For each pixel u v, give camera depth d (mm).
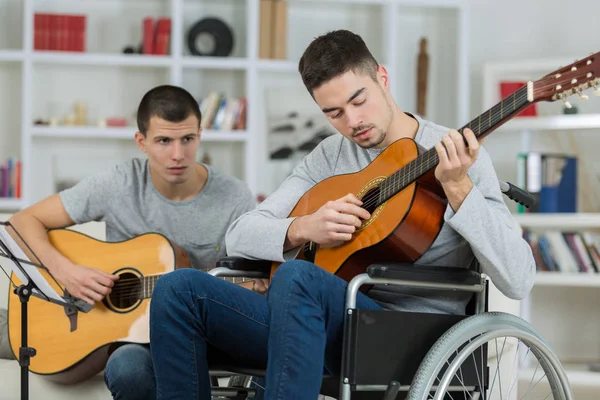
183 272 2148
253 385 2637
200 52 5977
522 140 5953
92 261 3098
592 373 5070
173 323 2121
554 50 6195
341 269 2289
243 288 2205
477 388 2268
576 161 5609
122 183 3217
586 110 5855
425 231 2207
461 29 5992
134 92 6066
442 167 2059
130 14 6090
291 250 2453
